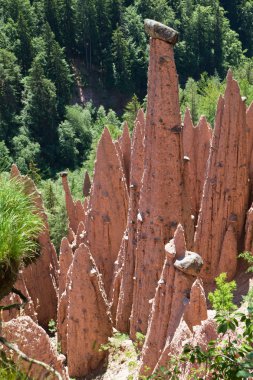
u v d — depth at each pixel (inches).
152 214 911.7
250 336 359.9
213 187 1048.2
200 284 694.5
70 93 4015.8
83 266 921.5
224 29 4409.5
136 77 4318.4
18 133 3614.7
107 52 4274.1
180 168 893.2
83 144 3708.2
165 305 765.9
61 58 3939.5
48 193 1972.2
